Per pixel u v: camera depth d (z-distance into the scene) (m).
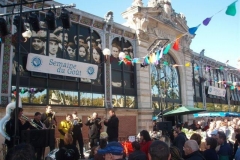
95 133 10.95
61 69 13.34
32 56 12.12
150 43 18.91
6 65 11.40
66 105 13.68
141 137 6.26
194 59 25.03
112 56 16.11
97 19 15.84
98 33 16.00
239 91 33.25
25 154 2.48
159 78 19.75
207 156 5.48
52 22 7.98
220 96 28.31
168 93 20.61
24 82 12.09
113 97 16.23
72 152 5.16
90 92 15.02
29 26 12.47
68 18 8.06
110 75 16.17
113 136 10.32
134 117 17.17
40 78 12.77
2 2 11.46
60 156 5.06
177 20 21.62
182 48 22.39
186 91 22.22
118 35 17.17
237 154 5.70
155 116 18.44
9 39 11.60
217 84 28.23
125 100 16.91
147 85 18.20
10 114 7.26
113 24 16.62
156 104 19.22
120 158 3.47
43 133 6.25
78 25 14.90
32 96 12.29
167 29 20.64
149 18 18.78
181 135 7.91
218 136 6.68
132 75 17.88
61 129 9.53
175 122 20.70
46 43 13.16
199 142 6.40
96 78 15.52
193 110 14.37
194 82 24.56
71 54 14.35
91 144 10.93
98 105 15.31
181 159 4.21
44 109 12.56
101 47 16.05
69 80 13.95
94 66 14.96
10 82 11.42
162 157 2.98
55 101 13.23
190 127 15.47
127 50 17.67
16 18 8.13
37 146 6.08
